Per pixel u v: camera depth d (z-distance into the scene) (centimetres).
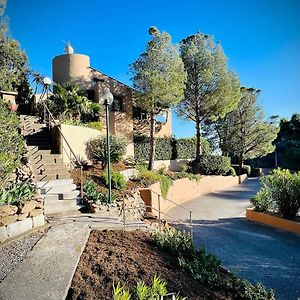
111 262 426
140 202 1007
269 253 692
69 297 324
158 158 2011
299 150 3197
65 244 475
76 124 1296
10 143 664
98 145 1173
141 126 1988
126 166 1339
